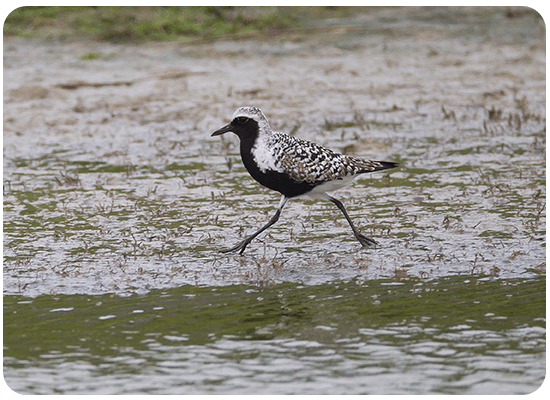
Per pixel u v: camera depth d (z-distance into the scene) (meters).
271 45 29.06
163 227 13.45
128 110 21.72
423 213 13.96
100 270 11.45
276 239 12.82
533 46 29.22
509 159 17.42
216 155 18.31
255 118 11.91
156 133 20.00
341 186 12.31
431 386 8.09
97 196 15.28
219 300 10.36
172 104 22.12
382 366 8.54
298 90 23.66
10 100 21.81
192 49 28.20
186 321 9.74
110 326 9.63
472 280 10.93
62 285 10.91
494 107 21.41
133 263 11.73
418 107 22.08
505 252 11.98
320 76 25.41
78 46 27.83
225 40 29.48
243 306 10.16
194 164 17.61
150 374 8.45
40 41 28.05
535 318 9.68
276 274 11.24
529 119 20.66
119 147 18.84
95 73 24.97
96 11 30.12
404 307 10.05
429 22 33.06
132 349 9.03
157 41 29.03
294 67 26.53
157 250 12.30
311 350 8.95
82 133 19.84
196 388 8.13
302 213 14.23
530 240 12.41
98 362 8.73
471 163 17.20
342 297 10.40
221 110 21.62
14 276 11.23
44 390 8.12
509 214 13.78
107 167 17.33
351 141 18.81
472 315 9.79
